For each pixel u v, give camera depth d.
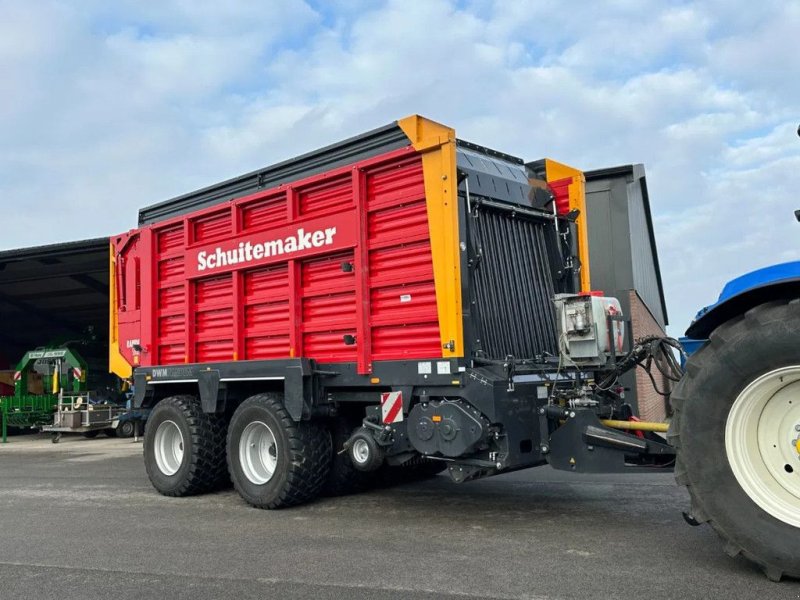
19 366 17.48
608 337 5.13
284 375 6.03
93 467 10.24
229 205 6.82
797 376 3.49
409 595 3.61
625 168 12.12
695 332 4.08
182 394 7.51
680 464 3.81
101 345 18.27
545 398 5.27
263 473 6.33
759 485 3.57
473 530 5.03
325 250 5.97
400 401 5.41
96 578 4.14
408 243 5.42
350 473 6.62
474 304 5.30
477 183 5.60
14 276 17.59
